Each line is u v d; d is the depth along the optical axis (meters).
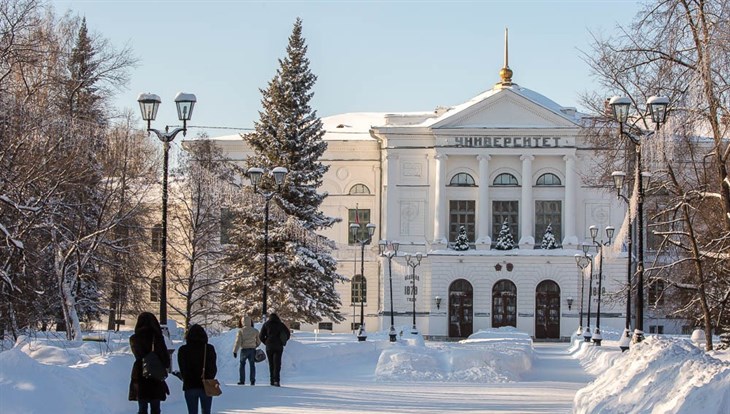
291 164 71.31
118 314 70.94
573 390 33.03
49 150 46.19
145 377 19.33
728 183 36.84
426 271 94.94
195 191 71.06
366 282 98.94
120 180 61.44
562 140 94.75
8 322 44.16
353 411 24.75
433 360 40.00
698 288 42.91
